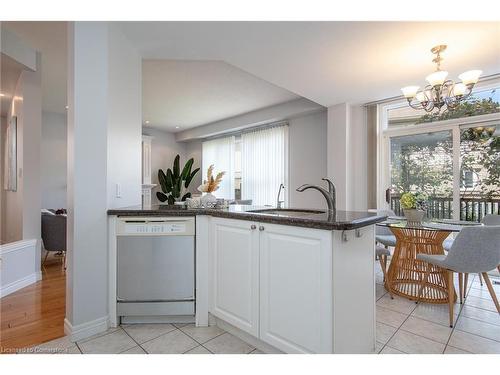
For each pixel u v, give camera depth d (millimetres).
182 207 2488
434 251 2910
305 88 3842
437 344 1980
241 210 2318
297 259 1597
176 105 5520
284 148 5820
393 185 4445
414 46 2670
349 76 3410
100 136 2166
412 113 4297
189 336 2057
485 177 3615
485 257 2285
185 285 2223
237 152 7145
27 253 3197
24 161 3316
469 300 2805
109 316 2199
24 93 3336
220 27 2346
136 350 1875
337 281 1484
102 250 2158
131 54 2604
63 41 3111
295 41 2586
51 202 5973
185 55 2842
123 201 2443
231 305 2012
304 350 1562
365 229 1742
